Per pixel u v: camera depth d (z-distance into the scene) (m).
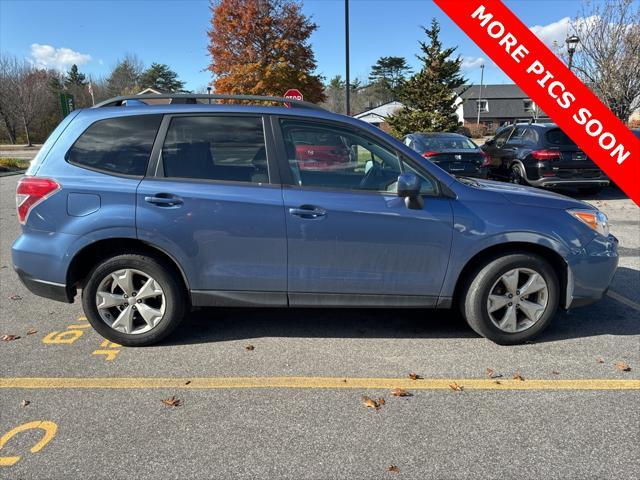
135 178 3.44
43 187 3.42
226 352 3.62
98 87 66.31
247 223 3.41
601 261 3.62
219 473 2.35
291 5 26.08
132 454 2.48
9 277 5.47
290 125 3.52
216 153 3.48
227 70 26.86
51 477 2.31
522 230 3.48
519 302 3.64
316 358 3.53
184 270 3.48
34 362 3.44
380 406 2.91
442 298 3.60
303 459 2.45
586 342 3.78
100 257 3.59
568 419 2.78
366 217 3.41
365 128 3.54
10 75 44.00
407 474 2.34
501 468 2.38
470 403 2.95
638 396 3.02
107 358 3.51
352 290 3.55
